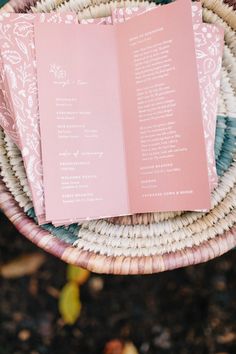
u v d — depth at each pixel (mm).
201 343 764
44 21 459
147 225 481
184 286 784
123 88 476
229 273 784
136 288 786
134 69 470
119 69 476
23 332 771
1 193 462
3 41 449
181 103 456
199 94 450
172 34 455
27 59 454
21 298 780
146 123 469
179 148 458
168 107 460
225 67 492
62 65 462
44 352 766
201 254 442
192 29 449
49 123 457
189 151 455
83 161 465
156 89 463
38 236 446
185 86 454
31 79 455
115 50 476
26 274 785
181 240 465
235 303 774
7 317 773
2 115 468
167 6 455
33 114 455
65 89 463
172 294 784
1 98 467
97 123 470
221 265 786
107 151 473
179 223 478
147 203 470
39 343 769
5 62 447
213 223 467
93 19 478
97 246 463
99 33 472
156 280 787
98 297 782
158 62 462
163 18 457
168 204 463
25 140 451
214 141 480
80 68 467
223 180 486
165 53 458
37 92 456
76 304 740
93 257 438
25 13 469
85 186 464
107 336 771
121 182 476
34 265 782
